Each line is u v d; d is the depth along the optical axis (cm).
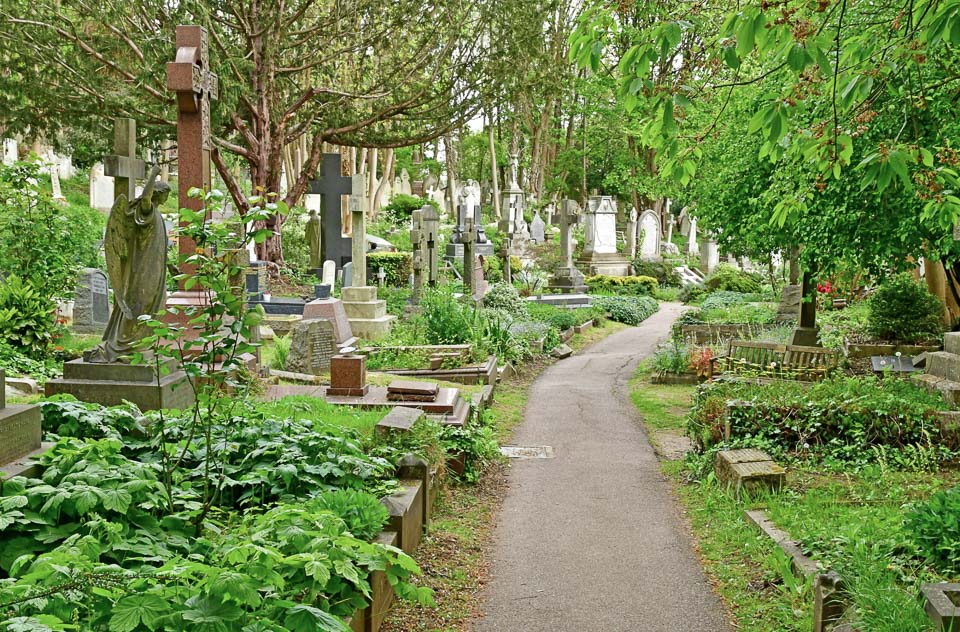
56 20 2541
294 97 3188
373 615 548
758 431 1030
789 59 575
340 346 1747
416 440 849
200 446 630
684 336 2323
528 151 6669
